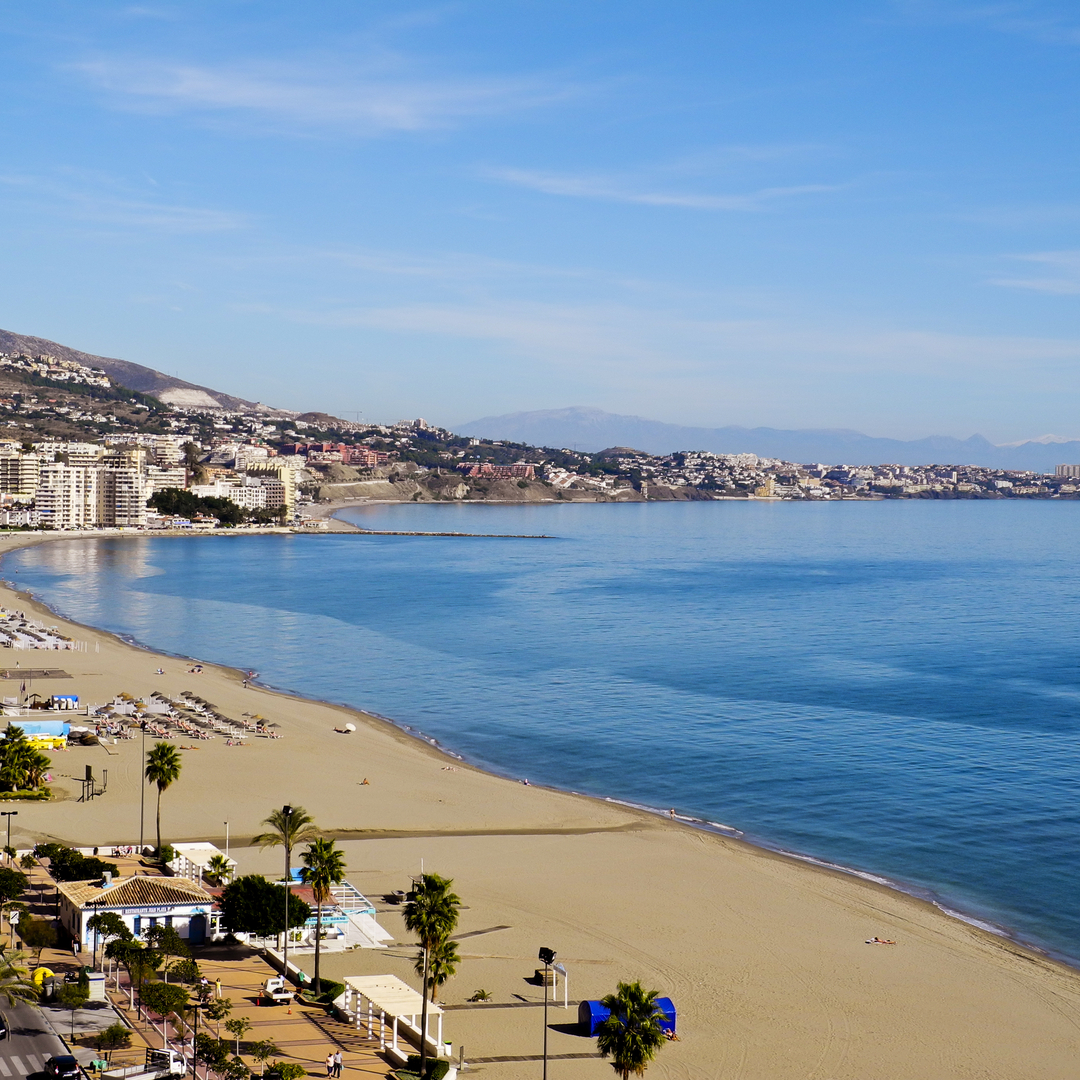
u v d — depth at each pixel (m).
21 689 189.00
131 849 111.69
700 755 159.50
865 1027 80.62
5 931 89.25
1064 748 161.38
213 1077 68.44
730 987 86.56
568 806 134.88
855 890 108.31
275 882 101.06
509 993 84.56
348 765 151.12
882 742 165.88
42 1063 67.12
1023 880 111.19
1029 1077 74.38
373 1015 79.75
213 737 163.88
